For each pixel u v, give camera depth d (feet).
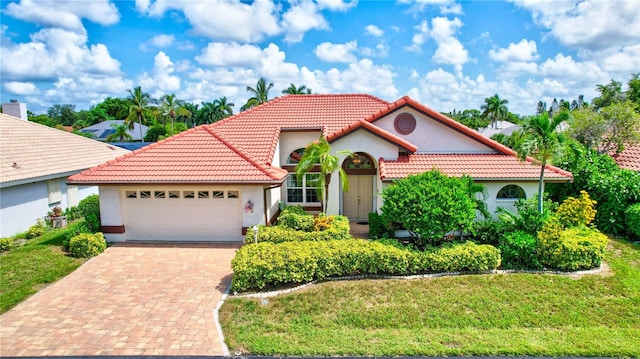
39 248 50.19
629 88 111.34
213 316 33.42
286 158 68.33
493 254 41.04
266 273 37.70
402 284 38.68
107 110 320.50
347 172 61.93
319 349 28.53
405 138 60.85
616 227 53.88
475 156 58.49
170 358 27.71
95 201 62.08
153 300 36.37
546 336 30.37
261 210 52.34
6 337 30.48
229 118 70.85
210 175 50.80
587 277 39.88
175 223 53.72
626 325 32.07
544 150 45.47
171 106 219.20
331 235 47.75
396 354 27.96
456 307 34.55
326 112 71.61
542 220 44.65
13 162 64.28
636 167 61.31
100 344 29.43
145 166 52.90
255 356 27.91
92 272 43.04
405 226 43.06
